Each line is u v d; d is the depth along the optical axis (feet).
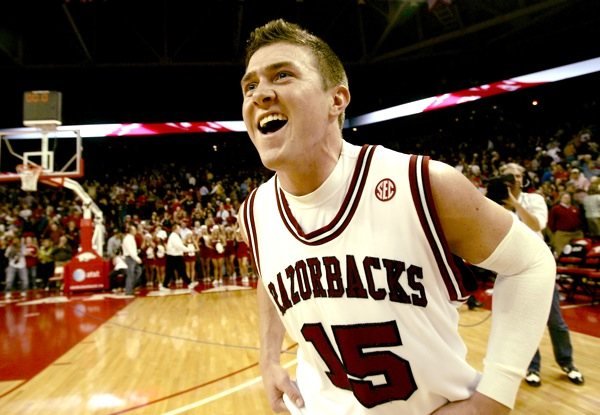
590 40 35.47
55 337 16.38
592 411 8.09
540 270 2.43
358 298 2.63
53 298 28.04
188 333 16.44
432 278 2.52
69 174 27.73
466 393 2.63
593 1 33.55
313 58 2.66
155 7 40.78
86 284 29.71
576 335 13.33
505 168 9.64
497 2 37.50
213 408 9.03
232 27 44.47
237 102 54.19
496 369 2.38
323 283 2.74
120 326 18.11
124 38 45.11
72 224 37.81
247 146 61.57
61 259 34.45
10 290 32.60
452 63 46.24
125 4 39.93
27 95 27.37
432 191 2.44
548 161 35.47
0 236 36.22
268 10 42.45
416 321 2.55
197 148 61.26
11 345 15.25
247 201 3.42
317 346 3.00
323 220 2.73
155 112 53.21
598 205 21.42
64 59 44.80
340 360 2.89
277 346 3.88
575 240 20.10
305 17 44.19
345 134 56.54
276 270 3.06
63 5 35.19
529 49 39.88
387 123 54.03
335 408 3.05
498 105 46.83
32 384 10.91
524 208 8.85
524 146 42.39
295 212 2.89
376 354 2.67
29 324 19.04
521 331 2.37
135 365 12.44
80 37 38.55
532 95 43.57
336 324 2.75
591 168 29.22
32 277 34.09
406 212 2.50
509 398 2.34
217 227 35.14
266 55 2.62
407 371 2.63
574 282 19.11
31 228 39.06
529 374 9.50
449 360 2.61
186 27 44.62
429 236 2.46
